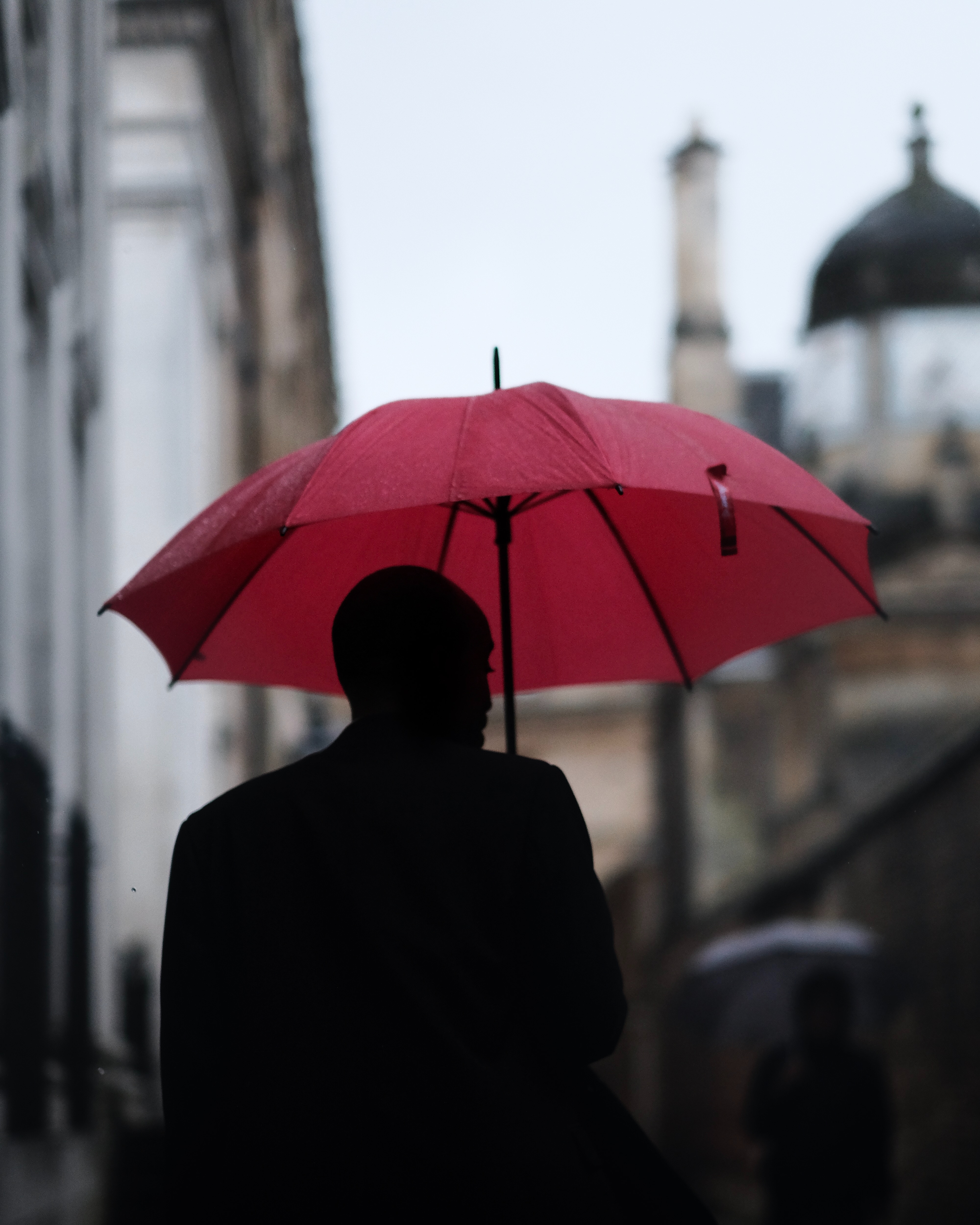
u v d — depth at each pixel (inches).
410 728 105.6
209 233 627.8
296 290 1056.2
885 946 725.9
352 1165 92.7
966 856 568.7
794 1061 510.0
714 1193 1008.9
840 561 132.0
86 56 410.3
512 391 114.3
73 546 408.2
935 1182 584.1
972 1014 553.6
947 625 1214.9
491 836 99.7
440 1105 93.0
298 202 1041.5
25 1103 267.7
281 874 100.3
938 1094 596.7
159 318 562.9
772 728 1322.6
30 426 337.1
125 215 564.4
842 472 1391.5
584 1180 94.4
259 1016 96.3
